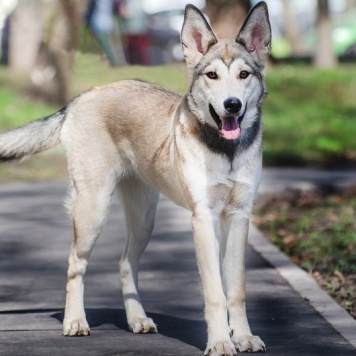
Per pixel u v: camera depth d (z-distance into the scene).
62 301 10.16
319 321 9.23
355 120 27.72
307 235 13.93
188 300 10.16
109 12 30.55
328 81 33.88
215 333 8.00
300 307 9.78
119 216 15.44
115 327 9.16
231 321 8.36
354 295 10.42
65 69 28.31
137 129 9.17
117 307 9.97
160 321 9.34
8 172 19.95
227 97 8.07
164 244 13.20
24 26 34.06
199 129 8.30
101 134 9.37
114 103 9.41
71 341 8.64
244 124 8.34
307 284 10.70
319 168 21.36
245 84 8.27
